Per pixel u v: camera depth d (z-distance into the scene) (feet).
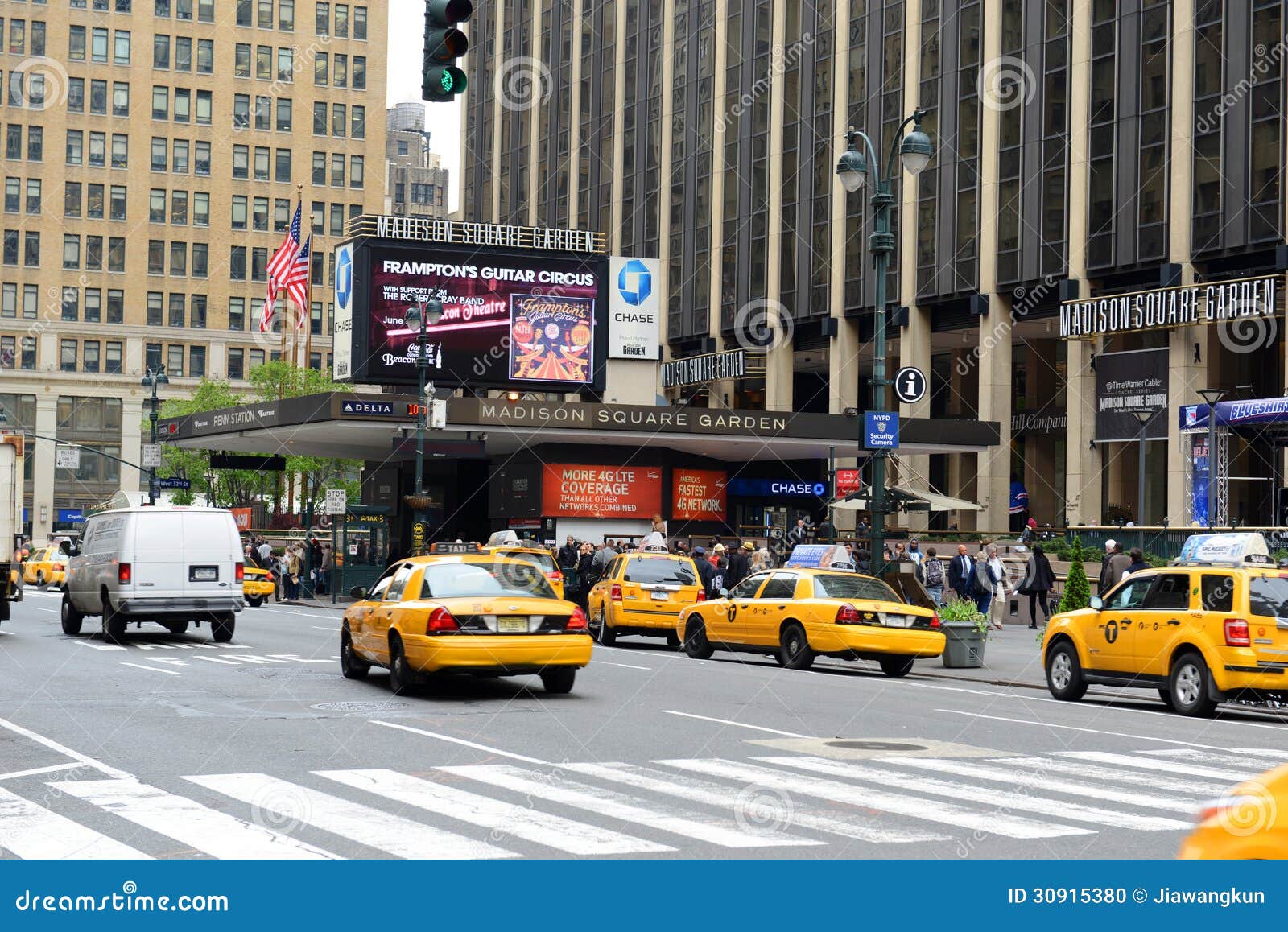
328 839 27.81
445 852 26.73
